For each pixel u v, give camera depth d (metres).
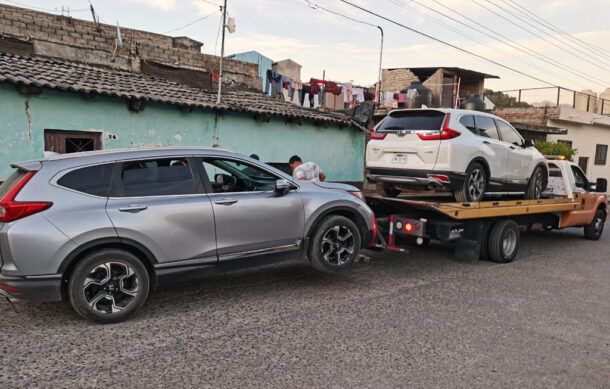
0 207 3.86
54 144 8.69
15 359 3.46
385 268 6.77
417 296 5.34
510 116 23.69
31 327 4.11
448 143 6.53
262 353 3.67
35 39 10.95
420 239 6.38
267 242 5.05
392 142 7.14
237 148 11.30
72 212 3.99
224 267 4.82
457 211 6.39
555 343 4.07
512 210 7.40
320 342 3.92
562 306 5.17
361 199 5.95
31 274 3.83
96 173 4.26
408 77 24.69
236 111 10.92
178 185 4.61
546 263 7.53
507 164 7.71
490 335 4.20
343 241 5.64
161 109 9.95
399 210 7.38
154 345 3.78
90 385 3.09
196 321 4.36
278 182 5.02
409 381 3.27
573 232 11.34
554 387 3.27
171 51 13.43
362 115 13.73
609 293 5.81
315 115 12.53
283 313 4.63
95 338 3.89
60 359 3.48
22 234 3.78
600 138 25.81
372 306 4.92
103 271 4.14
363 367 3.47
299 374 3.33
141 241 4.26
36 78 8.21
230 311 4.67
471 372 3.44
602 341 4.16
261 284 5.70
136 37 15.80
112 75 10.86
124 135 9.49
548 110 22.25
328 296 5.25
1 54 9.66
